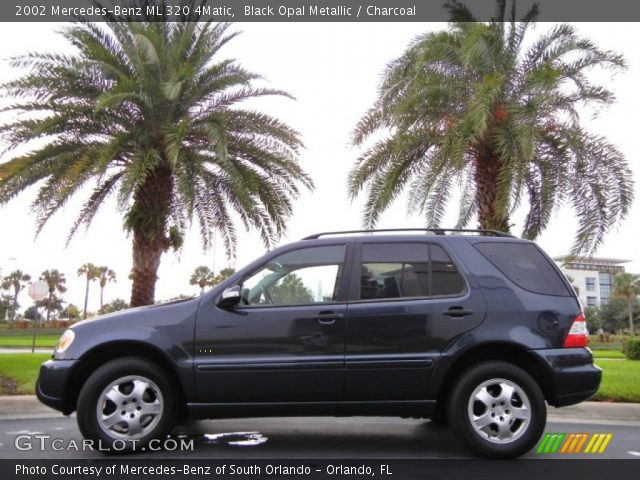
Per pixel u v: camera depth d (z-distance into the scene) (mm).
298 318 5273
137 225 13297
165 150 12812
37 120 12695
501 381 5180
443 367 5176
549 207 11922
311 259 5578
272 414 5242
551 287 5449
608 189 11609
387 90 12672
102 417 5172
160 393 5254
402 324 5246
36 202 12711
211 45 14180
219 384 5172
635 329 95125
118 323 5348
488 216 11977
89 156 12227
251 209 13086
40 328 70562
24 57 12227
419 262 5508
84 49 12672
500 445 5109
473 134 11109
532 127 10992
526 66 12031
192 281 73375
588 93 11758
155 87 13172
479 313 5273
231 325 5266
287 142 14234
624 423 7238
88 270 93938
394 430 6582
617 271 129125
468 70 11992
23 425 6848
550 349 5211
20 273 91625
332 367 5168
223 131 12492
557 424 7145
